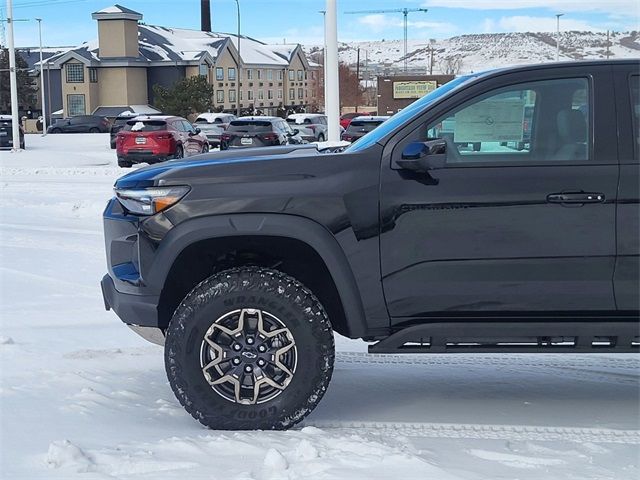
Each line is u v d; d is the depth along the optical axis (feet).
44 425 15.20
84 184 65.10
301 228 14.94
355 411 16.62
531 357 20.80
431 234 15.01
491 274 15.05
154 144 86.22
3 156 100.07
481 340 15.29
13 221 43.75
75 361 19.71
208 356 14.97
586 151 15.08
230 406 14.98
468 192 14.92
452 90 15.57
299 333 14.79
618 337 15.05
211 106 218.18
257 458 13.51
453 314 15.30
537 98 15.33
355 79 315.78
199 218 15.02
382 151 15.24
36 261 32.32
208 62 242.17
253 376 14.98
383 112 146.82
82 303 25.67
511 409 16.75
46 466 13.19
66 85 231.30
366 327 15.39
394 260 15.07
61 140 147.43
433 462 13.51
